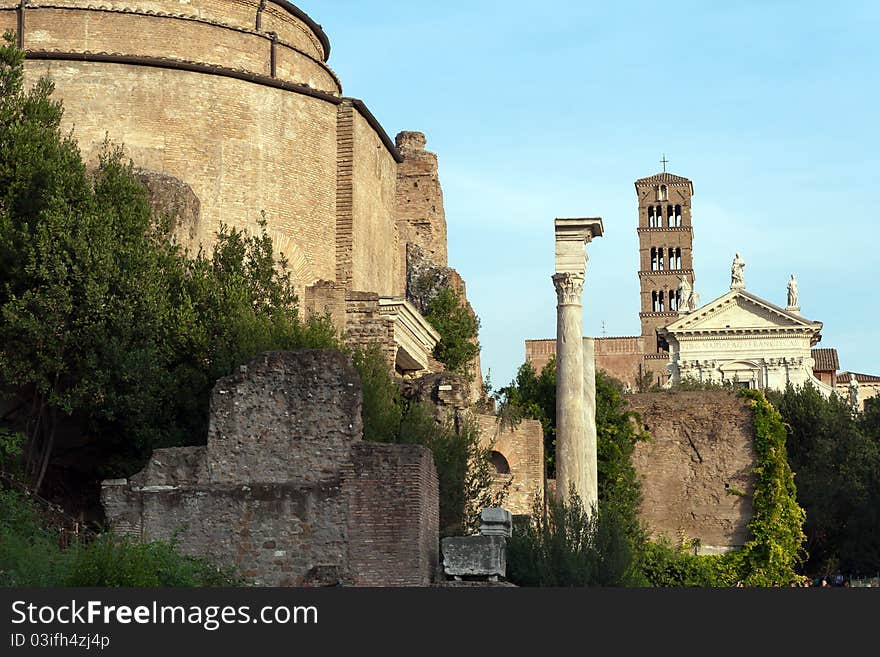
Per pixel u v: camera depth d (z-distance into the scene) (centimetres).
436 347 7025
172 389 3928
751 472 6369
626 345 14175
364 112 5844
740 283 13438
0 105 4278
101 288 3894
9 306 3822
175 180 4809
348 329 5431
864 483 7581
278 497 3144
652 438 6444
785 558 6278
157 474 3195
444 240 8169
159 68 5319
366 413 4088
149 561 2850
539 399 6569
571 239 4406
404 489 3119
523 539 3688
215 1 5581
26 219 4109
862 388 14138
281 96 5544
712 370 13288
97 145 5141
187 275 4366
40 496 3803
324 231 5650
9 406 4128
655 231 17088
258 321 4119
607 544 3759
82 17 5338
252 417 3198
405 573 3078
